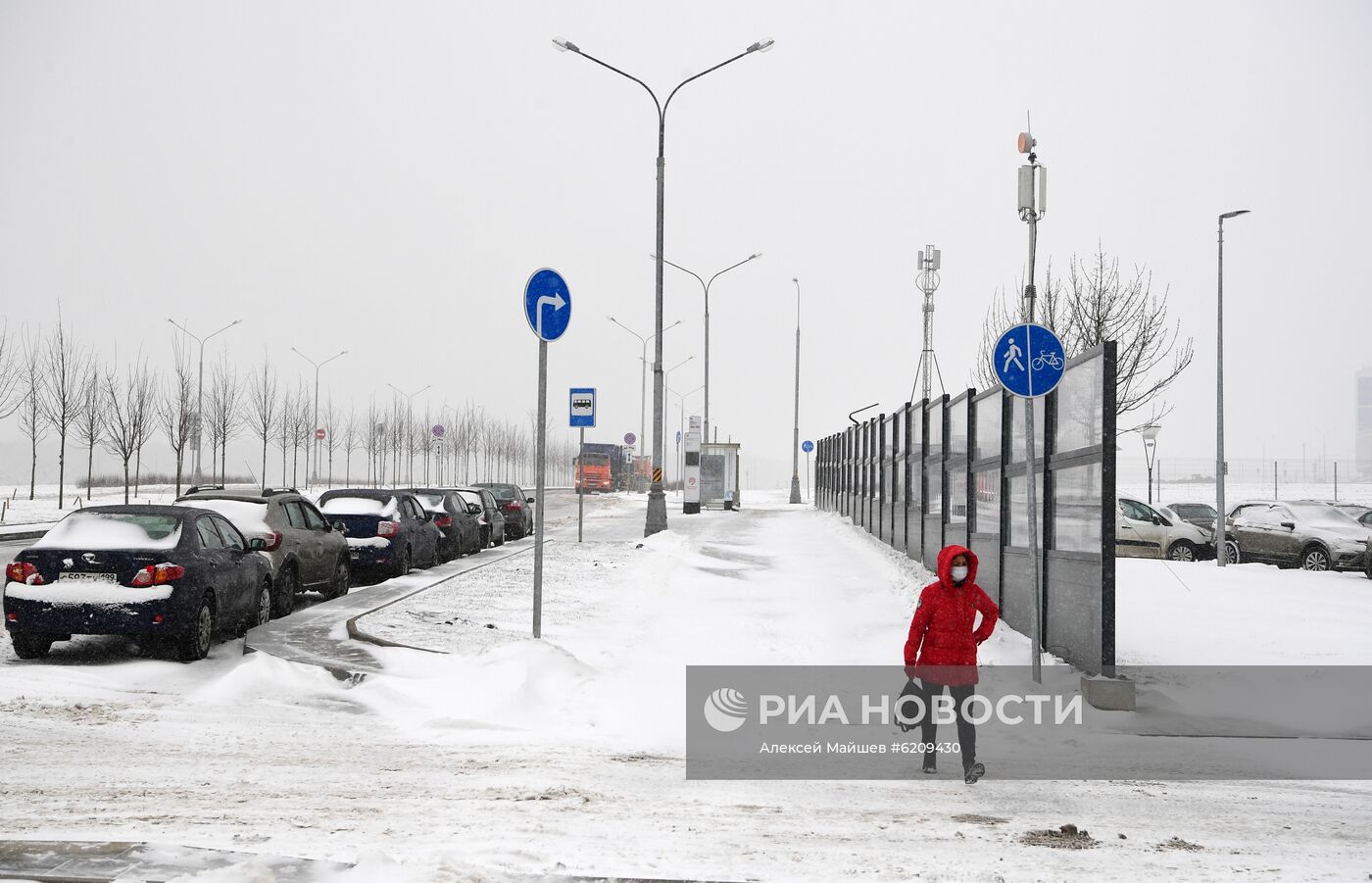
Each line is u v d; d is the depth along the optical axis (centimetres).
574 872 487
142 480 7394
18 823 557
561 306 1188
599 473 8281
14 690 953
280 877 455
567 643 1246
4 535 2797
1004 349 1080
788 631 1385
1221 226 2855
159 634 1091
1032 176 1814
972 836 595
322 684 1017
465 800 641
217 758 744
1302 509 2659
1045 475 1216
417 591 1644
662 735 891
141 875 455
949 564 747
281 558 1462
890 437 2581
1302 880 520
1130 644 1338
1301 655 1263
